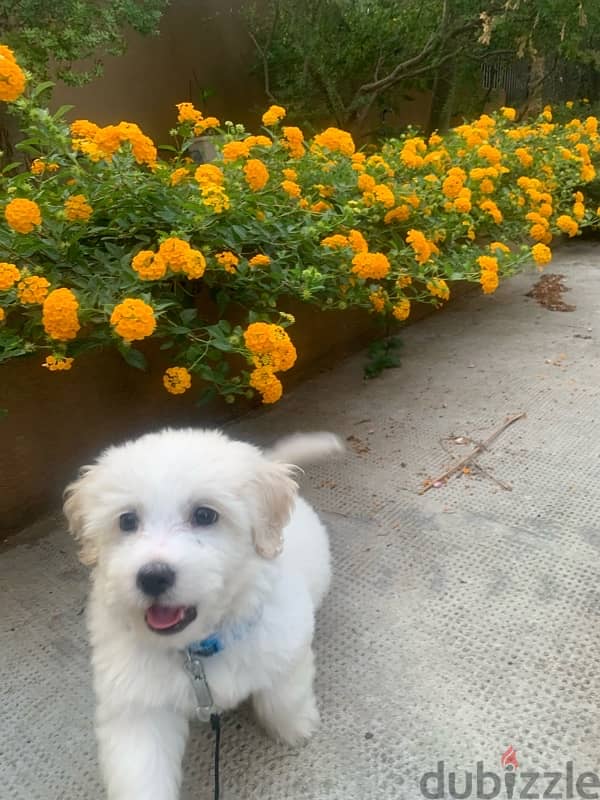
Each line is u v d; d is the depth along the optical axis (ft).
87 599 1.78
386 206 2.57
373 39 5.25
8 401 1.94
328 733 1.38
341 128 5.41
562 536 1.93
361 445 2.48
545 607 1.67
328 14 4.94
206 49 5.25
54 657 1.60
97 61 3.78
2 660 1.60
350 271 2.25
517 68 7.19
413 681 1.49
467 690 1.46
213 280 2.05
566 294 4.02
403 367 3.10
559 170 3.99
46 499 2.11
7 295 1.65
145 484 1.12
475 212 3.15
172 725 1.22
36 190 1.91
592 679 1.47
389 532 1.99
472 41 5.29
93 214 1.94
